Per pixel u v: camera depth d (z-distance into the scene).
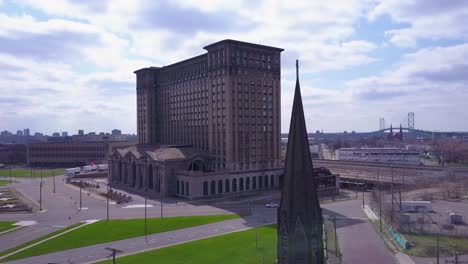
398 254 72.38
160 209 118.56
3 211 117.00
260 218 104.25
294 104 34.22
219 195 141.12
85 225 97.56
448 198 128.88
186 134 171.50
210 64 153.38
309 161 33.91
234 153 145.62
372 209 114.12
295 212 33.28
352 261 68.69
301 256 33.12
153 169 152.00
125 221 101.62
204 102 158.75
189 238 84.12
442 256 71.00
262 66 154.50
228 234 86.88
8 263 69.38
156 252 73.88
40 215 111.00
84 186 171.62
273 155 157.75
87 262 69.12
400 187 126.44
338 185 149.88
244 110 148.62
